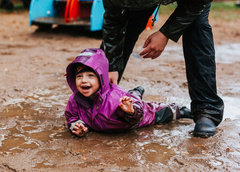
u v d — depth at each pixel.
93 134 2.52
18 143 2.35
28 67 4.95
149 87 3.95
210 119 2.56
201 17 2.46
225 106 3.23
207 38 2.51
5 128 2.62
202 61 2.53
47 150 2.24
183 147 2.30
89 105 2.44
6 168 2.00
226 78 4.38
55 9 8.70
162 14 14.31
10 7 14.48
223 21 12.50
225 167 2.02
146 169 1.98
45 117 2.88
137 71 4.82
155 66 5.23
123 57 2.71
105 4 2.24
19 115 2.92
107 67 2.39
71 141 2.39
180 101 3.39
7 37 7.89
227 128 2.64
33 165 2.03
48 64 5.20
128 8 2.04
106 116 2.40
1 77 4.29
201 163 2.07
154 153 2.21
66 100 3.40
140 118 2.37
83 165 2.03
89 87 2.33
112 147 2.29
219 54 6.32
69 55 5.98
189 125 2.75
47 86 3.92
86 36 8.05
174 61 5.68
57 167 2.00
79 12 8.23
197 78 2.56
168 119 2.80
